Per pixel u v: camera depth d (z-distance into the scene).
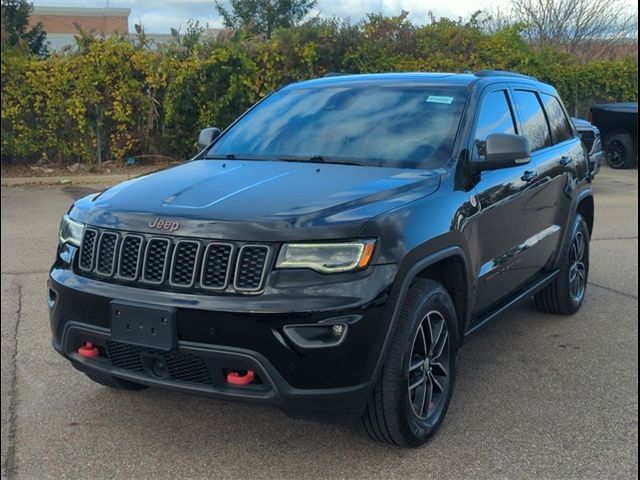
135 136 14.28
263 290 3.00
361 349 3.03
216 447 3.58
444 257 3.50
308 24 15.13
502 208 4.27
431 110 4.33
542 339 5.27
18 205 10.99
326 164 4.01
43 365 4.59
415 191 3.55
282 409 3.09
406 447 3.51
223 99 14.14
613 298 6.41
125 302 3.14
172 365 3.14
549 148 5.44
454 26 16.75
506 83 5.00
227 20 27.83
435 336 3.60
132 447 3.57
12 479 3.26
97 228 3.38
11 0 20.83
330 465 3.40
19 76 13.13
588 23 28.44
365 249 3.07
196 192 3.47
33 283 6.54
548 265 5.42
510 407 4.06
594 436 3.71
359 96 4.66
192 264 3.10
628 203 11.92
